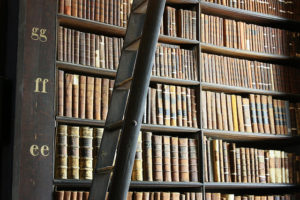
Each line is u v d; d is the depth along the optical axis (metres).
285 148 5.18
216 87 4.39
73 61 3.79
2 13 3.82
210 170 4.23
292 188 4.88
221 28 4.53
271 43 4.79
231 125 4.40
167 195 3.94
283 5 4.94
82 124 3.92
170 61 4.20
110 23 4.00
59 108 3.66
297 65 5.15
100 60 3.91
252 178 4.42
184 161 4.11
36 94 3.57
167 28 4.26
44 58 3.65
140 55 2.78
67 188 3.90
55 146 3.61
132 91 2.75
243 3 4.70
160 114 4.06
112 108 3.17
